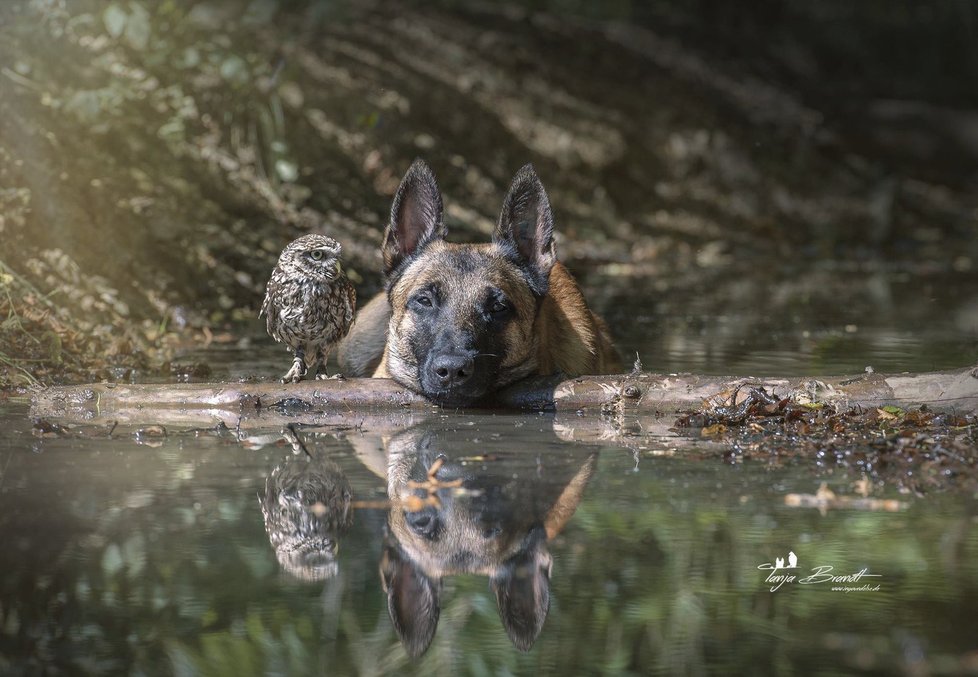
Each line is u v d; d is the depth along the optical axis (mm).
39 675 3350
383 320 8078
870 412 6203
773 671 3381
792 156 19906
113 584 3867
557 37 19719
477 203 14992
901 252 17641
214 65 13344
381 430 6094
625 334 10281
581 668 3453
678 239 16766
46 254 9570
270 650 3525
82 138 11344
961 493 4855
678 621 3650
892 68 26734
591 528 4410
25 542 4203
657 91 19641
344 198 13398
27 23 11641
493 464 5309
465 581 3936
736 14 25281
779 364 8602
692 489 4902
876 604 3783
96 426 6121
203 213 11719
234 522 4438
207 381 7645
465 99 16688
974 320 11336
